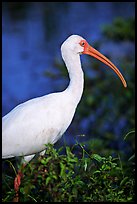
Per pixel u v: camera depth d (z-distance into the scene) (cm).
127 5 2905
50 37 2494
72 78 980
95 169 858
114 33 1662
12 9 2819
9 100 1872
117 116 1498
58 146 1423
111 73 1553
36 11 2856
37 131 932
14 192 838
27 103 955
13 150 932
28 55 2281
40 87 1958
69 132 1510
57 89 1892
